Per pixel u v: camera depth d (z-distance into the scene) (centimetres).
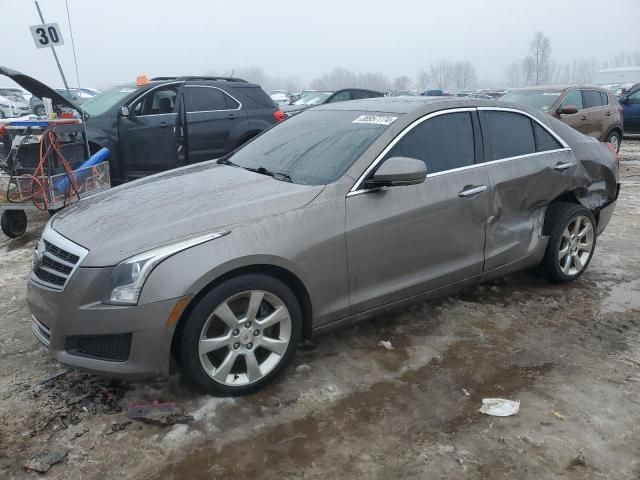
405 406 307
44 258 312
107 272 280
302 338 349
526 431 286
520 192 420
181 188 361
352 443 278
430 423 293
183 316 288
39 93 644
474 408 306
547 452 271
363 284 345
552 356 360
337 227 326
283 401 311
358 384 328
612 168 496
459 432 286
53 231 323
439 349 368
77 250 292
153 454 269
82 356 291
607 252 569
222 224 298
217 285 292
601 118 1210
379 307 358
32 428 288
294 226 312
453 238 381
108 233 299
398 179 328
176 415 296
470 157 396
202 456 268
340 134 382
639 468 260
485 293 457
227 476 256
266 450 273
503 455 269
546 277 470
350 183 337
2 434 283
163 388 321
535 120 445
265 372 317
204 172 404
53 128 612
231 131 857
